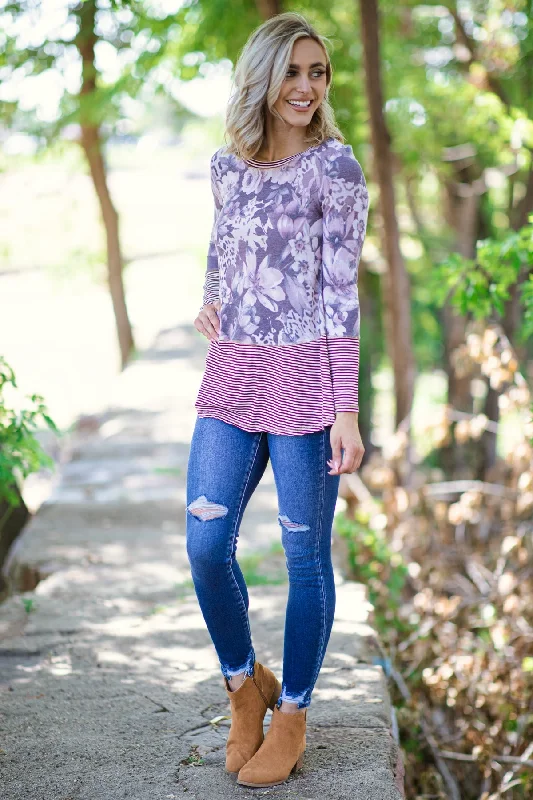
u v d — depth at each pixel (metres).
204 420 2.25
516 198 11.68
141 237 29.88
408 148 10.41
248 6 8.51
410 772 3.43
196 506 2.18
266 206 2.15
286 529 2.21
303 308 2.17
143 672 3.09
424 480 7.16
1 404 3.96
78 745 2.53
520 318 7.61
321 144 2.17
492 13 9.41
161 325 21.53
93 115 10.52
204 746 2.51
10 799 2.24
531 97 9.54
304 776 2.29
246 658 2.29
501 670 4.04
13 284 25.83
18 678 3.06
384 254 8.73
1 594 4.59
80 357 19.22
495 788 3.75
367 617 3.61
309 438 2.17
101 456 7.38
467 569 5.45
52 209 15.86
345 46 9.55
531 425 4.31
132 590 4.15
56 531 5.25
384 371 17.50
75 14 9.93
